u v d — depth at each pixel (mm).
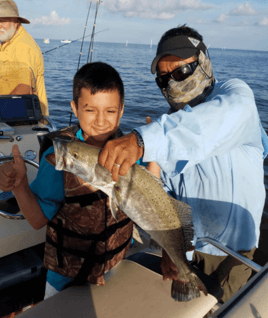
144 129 1065
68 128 1370
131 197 1205
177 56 1558
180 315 1271
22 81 2797
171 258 1349
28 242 2094
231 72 34594
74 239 1323
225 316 813
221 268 1931
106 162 982
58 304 1277
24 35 3008
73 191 1257
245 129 1300
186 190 1780
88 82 1188
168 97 1768
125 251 1561
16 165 1125
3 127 2547
